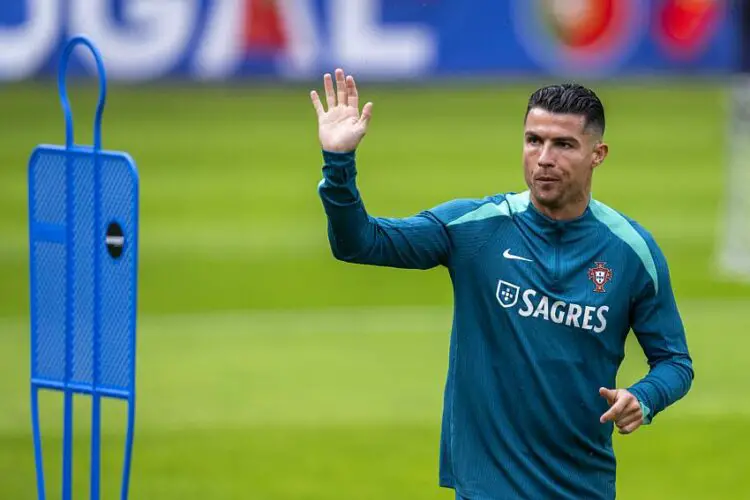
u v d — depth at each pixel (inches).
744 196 2042.3
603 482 649.0
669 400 628.4
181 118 3009.4
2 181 2427.4
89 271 660.7
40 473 689.0
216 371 1417.3
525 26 3157.0
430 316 1691.7
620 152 2810.0
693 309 1718.8
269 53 3063.5
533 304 629.3
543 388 627.8
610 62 3193.9
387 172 2593.5
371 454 1151.0
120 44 3004.4
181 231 2153.1
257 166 2637.8
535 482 633.6
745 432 1223.5
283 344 1537.9
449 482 664.4
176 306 1720.0
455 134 2947.8
